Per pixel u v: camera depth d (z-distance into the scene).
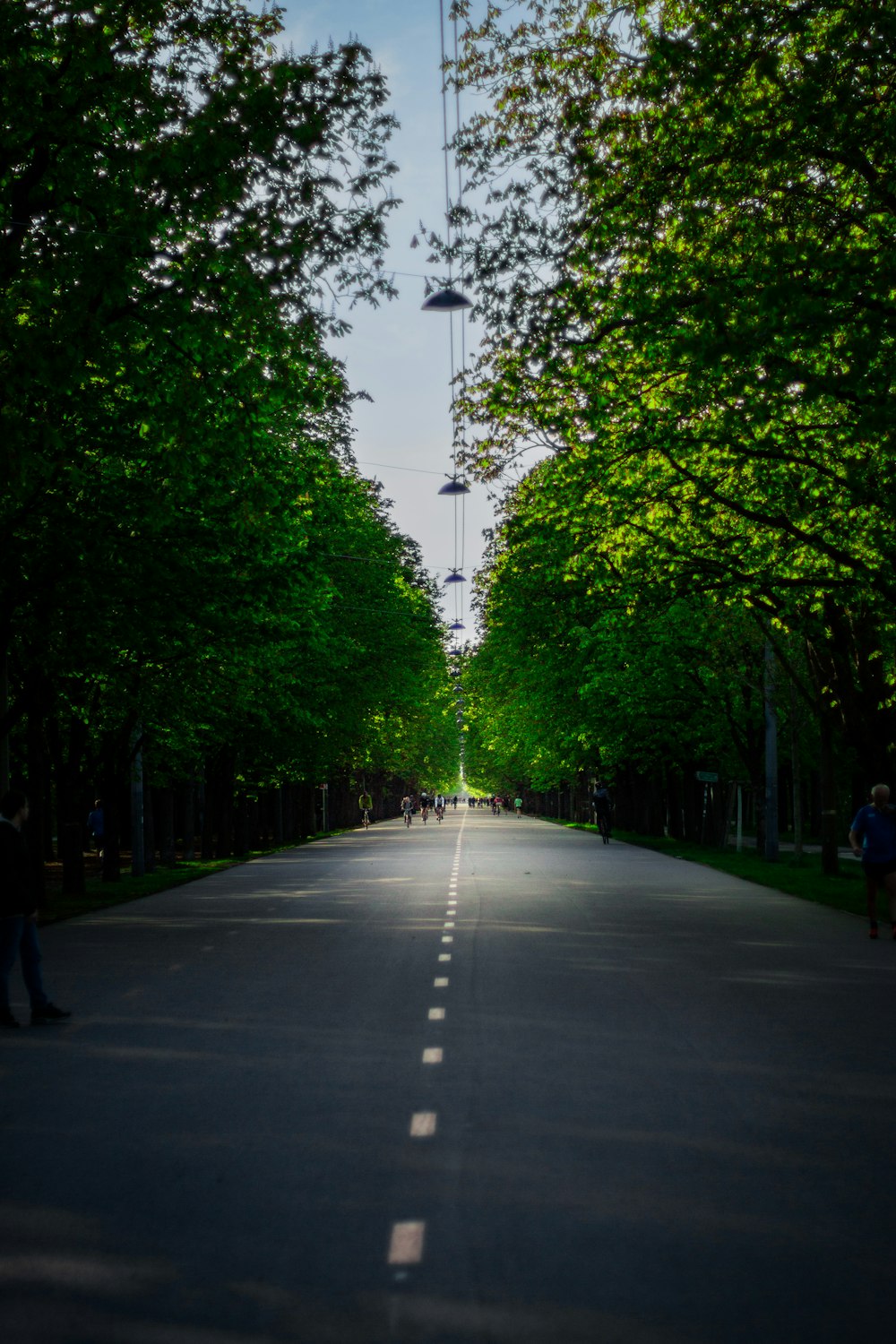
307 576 22.02
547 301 16.56
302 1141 7.13
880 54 14.16
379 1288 5.00
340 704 50.12
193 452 17.95
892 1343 4.50
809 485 19.64
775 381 13.60
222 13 17.56
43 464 16.06
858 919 19.61
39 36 16.05
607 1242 5.48
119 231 16.25
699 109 15.27
